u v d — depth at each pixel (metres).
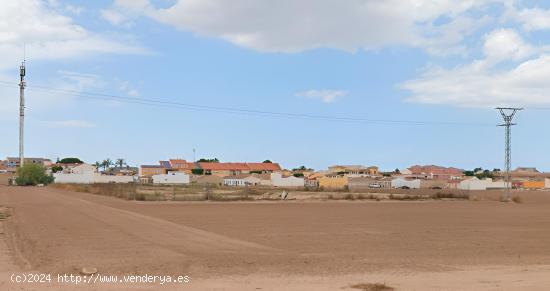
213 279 14.00
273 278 14.26
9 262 16.81
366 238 26.23
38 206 46.81
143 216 37.94
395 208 53.56
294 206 55.06
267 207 52.78
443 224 35.19
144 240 23.34
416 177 186.12
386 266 16.84
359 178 164.00
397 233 28.94
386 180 157.75
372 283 13.50
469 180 149.12
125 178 157.25
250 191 89.94
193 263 16.78
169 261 17.20
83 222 31.95
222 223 33.56
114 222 32.19
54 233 25.88
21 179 131.00
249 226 31.77
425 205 60.47
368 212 46.66
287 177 159.00
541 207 59.12
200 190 92.50
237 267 16.14
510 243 24.84
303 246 22.78
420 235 28.02
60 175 151.00
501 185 151.75
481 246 23.48
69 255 18.55
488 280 14.16
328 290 12.52
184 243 22.59
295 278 14.28
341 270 15.84
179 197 65.56
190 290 12.44
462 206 59.56
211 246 21.81
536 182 162.62
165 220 35.00
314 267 16.39
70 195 70.19
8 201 54.47
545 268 16.81
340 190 103.81
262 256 18.94
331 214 43.62
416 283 13.62
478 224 35.53
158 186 115.50
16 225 29.94
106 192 75.25
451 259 19.19
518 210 52.72
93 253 19.11
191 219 36.31
